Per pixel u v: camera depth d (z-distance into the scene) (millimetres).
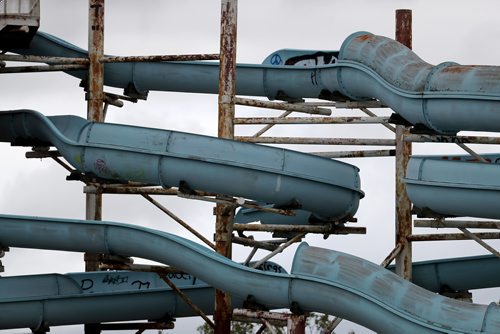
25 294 42188
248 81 44906
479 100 37812
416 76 39375
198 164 39281
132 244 39656
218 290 41906
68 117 42906
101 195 46188
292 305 37844
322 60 44062
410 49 43688
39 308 42281
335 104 43250
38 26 41875
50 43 46094
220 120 42562
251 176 39250
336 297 37219
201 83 46062
